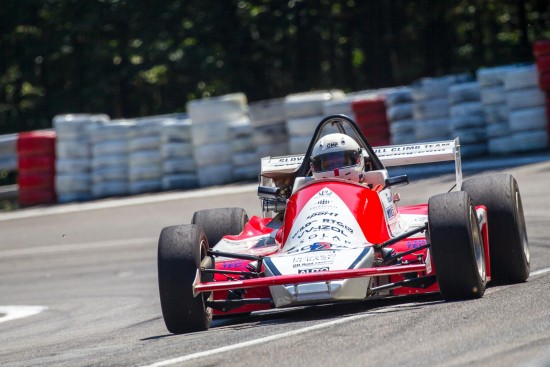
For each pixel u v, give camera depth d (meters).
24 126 126.25
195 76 117.12
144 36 115.06
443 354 18.45
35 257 60.03
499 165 64.19
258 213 60.28
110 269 52.66
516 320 21.14
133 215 69.12
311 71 122.38
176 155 79.25
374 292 25.72
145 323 33.56
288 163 34.03
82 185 81.25
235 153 77.62
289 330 23.17
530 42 121.44
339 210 27.33
